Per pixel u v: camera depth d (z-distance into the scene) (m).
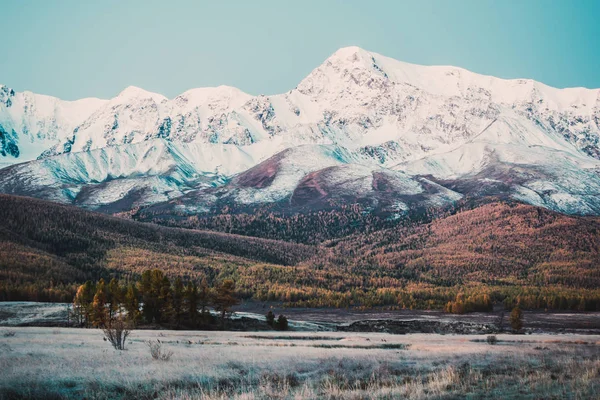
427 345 75.12
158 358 49.41
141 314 121.56
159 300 123.44
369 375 44.22
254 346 71.12
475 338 96.44
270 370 45.03
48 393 35.03
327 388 37.38
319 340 88.38
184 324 126.62
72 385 37.19
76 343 65.56
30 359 45.59
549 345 77.19
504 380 39.41
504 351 62.16
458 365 48.81
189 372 42.03
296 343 78.31
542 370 44.38
